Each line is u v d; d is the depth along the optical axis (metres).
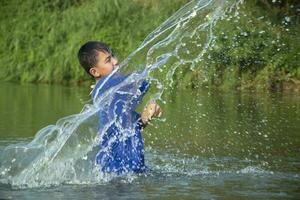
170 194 4.65
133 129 5.39
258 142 6.92
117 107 5.39
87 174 5.24
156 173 5.39
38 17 18.92
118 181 5.07
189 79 12.41
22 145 6.36
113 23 16.94
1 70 18.20
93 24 17.11
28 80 17.52
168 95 11.33
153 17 16.22
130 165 5.33
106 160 5.32
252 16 13.01
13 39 18.66
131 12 16.86
